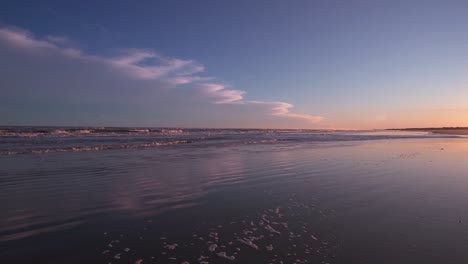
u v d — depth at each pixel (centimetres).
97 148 1806
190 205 628
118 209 596
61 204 624
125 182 850
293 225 506
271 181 888
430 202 658
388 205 632
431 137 4672
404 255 395
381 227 499
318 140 3394
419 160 1416
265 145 2405
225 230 481
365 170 1098
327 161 1362
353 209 602
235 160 1370
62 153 1515
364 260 379
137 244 424
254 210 592
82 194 708
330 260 378
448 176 982
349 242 435
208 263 367
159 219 536
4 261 370
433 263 375
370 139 3794
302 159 1434
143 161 1285
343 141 3219
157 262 370
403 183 862
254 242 432
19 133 3100
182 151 1764
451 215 566
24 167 1060
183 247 414
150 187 793
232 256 387
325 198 689
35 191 729
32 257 382
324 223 517
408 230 486
